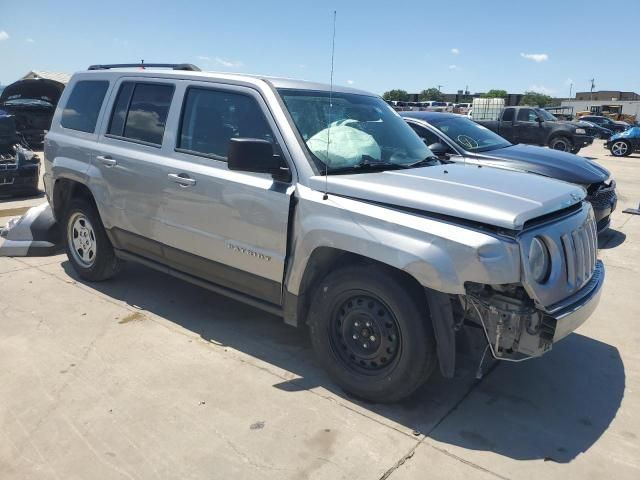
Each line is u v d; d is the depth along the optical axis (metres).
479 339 3.38
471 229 3.02
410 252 3.08
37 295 5.14
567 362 4.17
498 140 8.50
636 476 2.90
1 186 9.45
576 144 18.72
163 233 4.52
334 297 3.51
